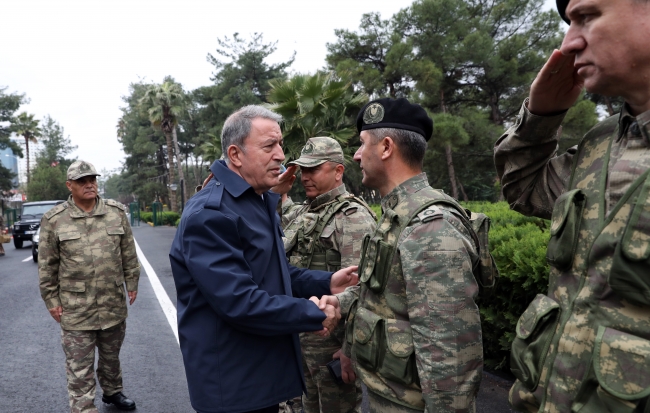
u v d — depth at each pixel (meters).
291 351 1.99
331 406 2.60
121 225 3.61
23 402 3.67
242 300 1.73
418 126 1.77
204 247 1.78
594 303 1.04
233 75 36.72
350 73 20.80
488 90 22.94
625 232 0.95
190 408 3.52
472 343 1.52
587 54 1.03
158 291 7.91
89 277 3.36
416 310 1.53
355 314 1.83
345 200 2.77
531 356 1.17
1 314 6.61
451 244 1.53
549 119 1.31
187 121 49.88
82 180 3.46
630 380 0.94
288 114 11.39
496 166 1.52
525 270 3.01
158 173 56.22
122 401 3.52
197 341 1.86
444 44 20.98
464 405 1.49
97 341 3.48
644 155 1.01
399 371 1.61
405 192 1.73
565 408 1.06
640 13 0.95
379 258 1.68
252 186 2.00
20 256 14.52
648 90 1.01
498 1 23.45
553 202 1.40
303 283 2.29
